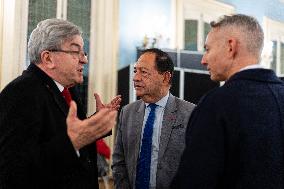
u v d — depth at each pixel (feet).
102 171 12.42
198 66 16.72
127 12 15.49
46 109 4.68
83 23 14.87
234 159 3.95
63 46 4.88
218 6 18.97
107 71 14.94
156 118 6.75
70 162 4.14
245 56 4.29
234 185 3.95
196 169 3.90
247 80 4.14
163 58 6.77
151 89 6.70
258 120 3.96
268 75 4.26
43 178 4.17
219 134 3.93
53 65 4.90
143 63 6.74
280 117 4.05
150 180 6.52
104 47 14.92
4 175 4.03
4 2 12.32
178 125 6.61
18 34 12.76
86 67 14.76
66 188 4.42
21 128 4.25
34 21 13.57
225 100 4.01
